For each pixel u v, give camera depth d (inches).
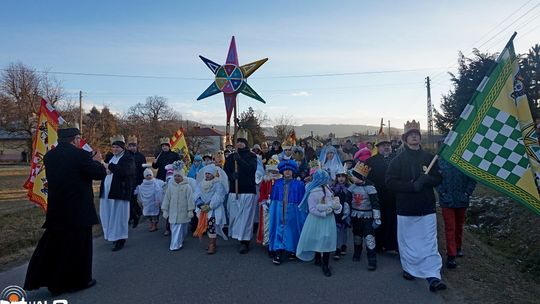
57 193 218.7
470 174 216.2
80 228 221.0
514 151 208.8
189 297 211.3
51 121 315.0
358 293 216.2
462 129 221.1
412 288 223.3
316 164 292.8
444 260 274.5
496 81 215.9
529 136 206.8
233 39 383.6
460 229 276.5
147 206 386.3
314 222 256.2
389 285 228.5
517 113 209.8
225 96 384.8
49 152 225.6
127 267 265.4
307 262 277.3
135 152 428.5
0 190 765.9
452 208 260.4
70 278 217.3
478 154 215.8
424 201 230.4
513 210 390.6
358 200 270.5
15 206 546.3
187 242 340.5
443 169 264.1
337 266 267.3
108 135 2385.6
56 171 219.8
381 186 297.4
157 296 213.0
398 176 236.1
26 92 1995.6
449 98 1090.7
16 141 2518.5
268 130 2999.5
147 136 2851.9
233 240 348.8
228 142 394.9
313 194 257.4
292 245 276.2
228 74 378.3
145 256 294.0
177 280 238.5
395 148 455.8
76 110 2118.6
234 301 205.5
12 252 305.1
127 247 322.7
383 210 298.7
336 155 409.1
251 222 307.3
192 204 317.1
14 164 1987.0
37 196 312.8
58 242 217.9
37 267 214.5
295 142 690.8
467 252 289.9
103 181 316.5
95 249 317.1
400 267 263.7
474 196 486.9
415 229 231.9
